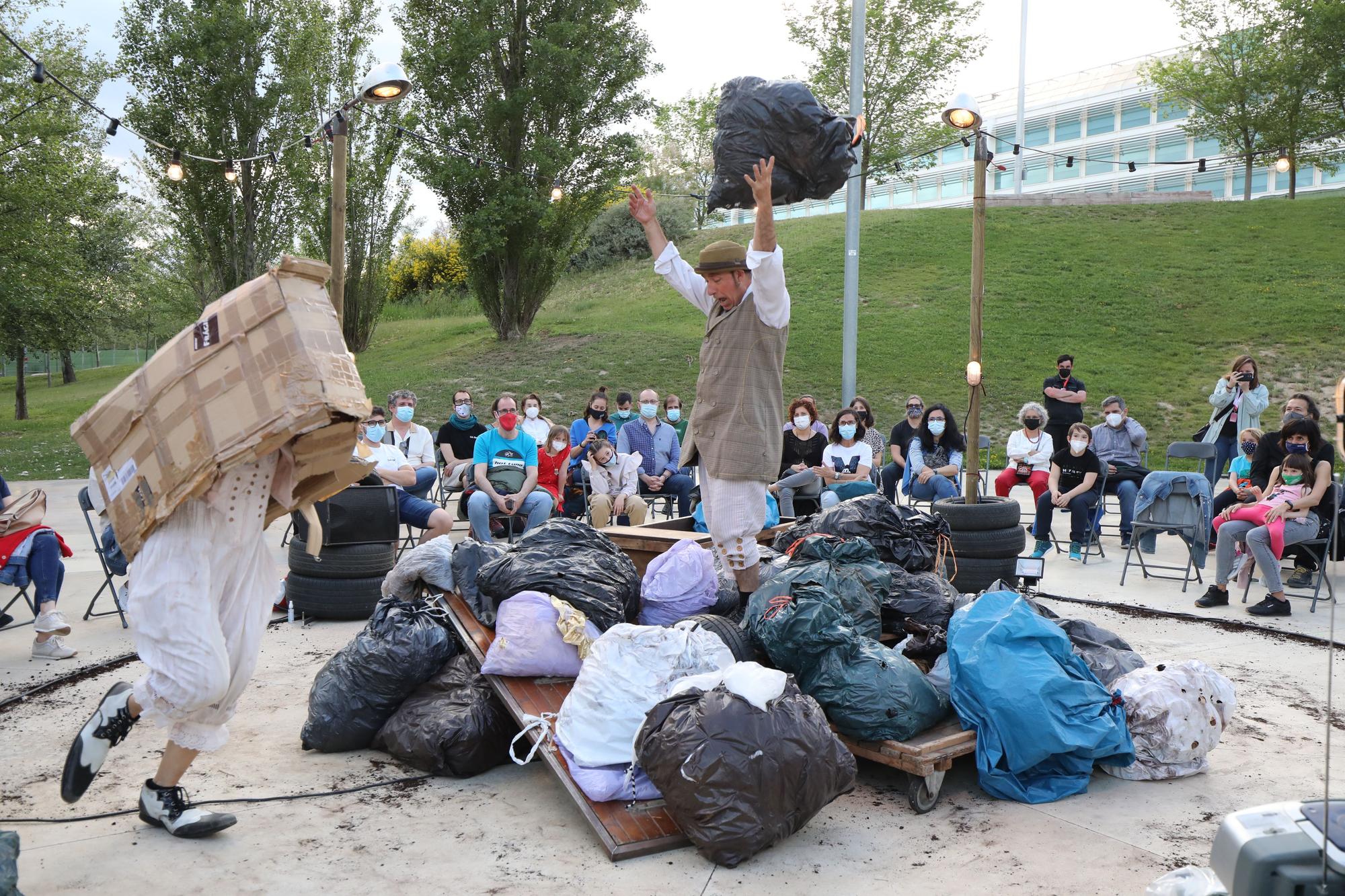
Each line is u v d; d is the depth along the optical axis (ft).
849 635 13.30
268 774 13.79
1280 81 98.48
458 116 77.61
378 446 27.89
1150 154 138.62
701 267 13.64
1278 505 23.13
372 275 93.09
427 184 79.41
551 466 30.32
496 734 13.94
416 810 12.59
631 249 124.88
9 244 83.20
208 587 10.84
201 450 10.34
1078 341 75.41
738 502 14.03
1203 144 133.18
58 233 87.86
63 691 17.57
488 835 11.83
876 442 37.50
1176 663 14.24
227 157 74.43
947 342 75.97
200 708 11.09
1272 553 22.93
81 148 89.51
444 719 13.78
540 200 79.87
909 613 15.98
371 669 14.57
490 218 79.05
